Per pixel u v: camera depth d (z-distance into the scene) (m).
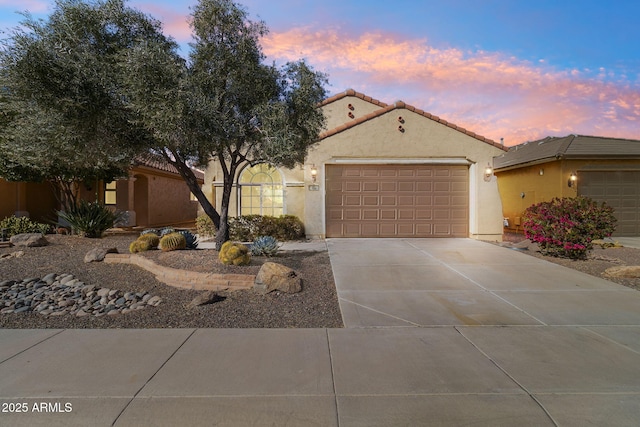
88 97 7.32
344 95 17.50
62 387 3.79
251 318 5.93
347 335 5.23
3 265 9.06
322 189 13.79
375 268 9.09
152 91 7.12
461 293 7.22
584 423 3.24
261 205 14.94
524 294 7.16
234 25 8.40
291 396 3.65
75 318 6.05
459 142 13.87
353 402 3.55
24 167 12.77
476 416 3.34
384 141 13.88
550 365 4.30
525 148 18.55
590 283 7.90
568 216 10.24
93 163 9.75
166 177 23.31
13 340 5.02
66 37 7.69
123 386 3.81
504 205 19.05
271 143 7.86
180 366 4.26
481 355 4.57
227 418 3.30
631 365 4.31
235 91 8.36
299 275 8.05
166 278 7.82
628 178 15.29
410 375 4.06
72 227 13.32
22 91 7.21
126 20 8.46
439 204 14.09
